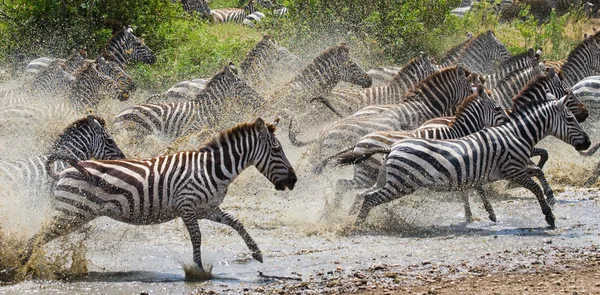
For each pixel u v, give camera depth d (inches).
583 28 1406.3
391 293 393.7
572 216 566.3
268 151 458.9
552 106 548.4
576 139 550.9
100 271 436.8
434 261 454.6
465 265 444.8
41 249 428.5
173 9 1101.1
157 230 527.5
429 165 515.5
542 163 590.2
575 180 683.4
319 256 467.5
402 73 739.4
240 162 451.8
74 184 430.6
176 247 488.1
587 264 442.0
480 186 547.8
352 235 520.7
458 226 543.2
